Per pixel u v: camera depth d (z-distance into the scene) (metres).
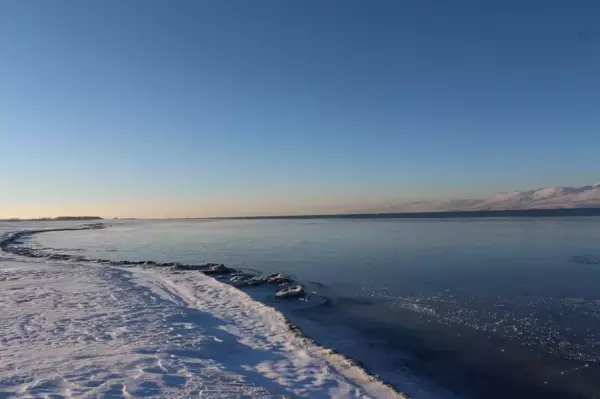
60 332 10.02
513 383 8.75
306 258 30.06
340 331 12.27
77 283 18.05
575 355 10.20
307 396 7.18
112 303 13.87
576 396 8.19
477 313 13.92
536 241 39.16
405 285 18.78
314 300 16.28
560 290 16.94
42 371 7.09
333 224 116.81
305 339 10.52
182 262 29.27
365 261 27.28
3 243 48.72
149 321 11.48
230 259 30.66
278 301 16.17
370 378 8.23
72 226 120.50
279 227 98.44
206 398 6.32
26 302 13.70
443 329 12.34
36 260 29.41
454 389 8.46
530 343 11.04
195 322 11.80
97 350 8.55
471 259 26.88
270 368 8.50
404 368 9.51
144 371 7.30
